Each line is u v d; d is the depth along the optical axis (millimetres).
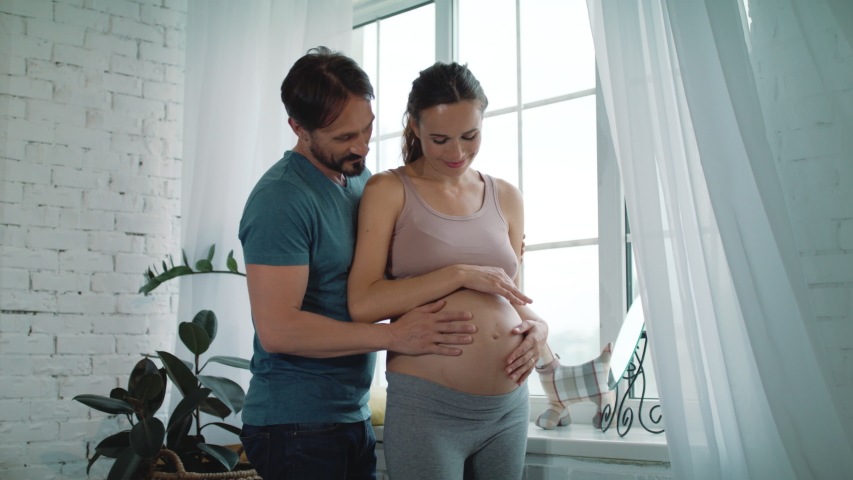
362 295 1325
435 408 1272
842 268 1396
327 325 1267
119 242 2422
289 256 1259
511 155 2322
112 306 2389
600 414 1901
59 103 2365
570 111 2219
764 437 1348
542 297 2221
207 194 2299
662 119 1452
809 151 1434
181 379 1910
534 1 2314
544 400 2076
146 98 2520
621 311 2035
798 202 1436
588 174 2174
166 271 2119
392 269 1412
